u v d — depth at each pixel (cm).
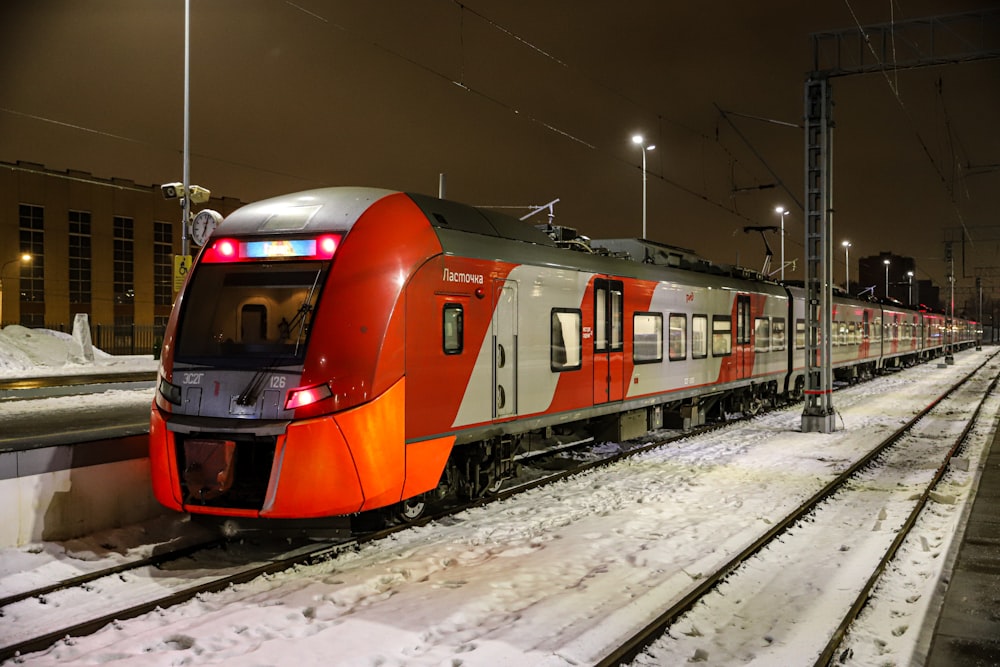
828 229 1680
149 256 5816
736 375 1747
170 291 5966
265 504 691
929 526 864
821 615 602
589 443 1454
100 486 791
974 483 1081
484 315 897
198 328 763
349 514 738
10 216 5134
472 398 877
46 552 721
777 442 1509
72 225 5431
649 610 604
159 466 738
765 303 1945
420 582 674
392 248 767
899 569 711
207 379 730
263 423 695
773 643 551
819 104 1672
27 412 1730
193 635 545
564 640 540
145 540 783
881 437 1582
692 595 620
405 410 763
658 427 1439
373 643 535
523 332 978
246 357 728
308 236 755
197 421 716
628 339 1262
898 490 1080
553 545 784
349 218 763
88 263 5512
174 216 5969
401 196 832
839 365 2780
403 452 761
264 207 808
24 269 5203
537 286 1009
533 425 1010
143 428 1098
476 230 923
